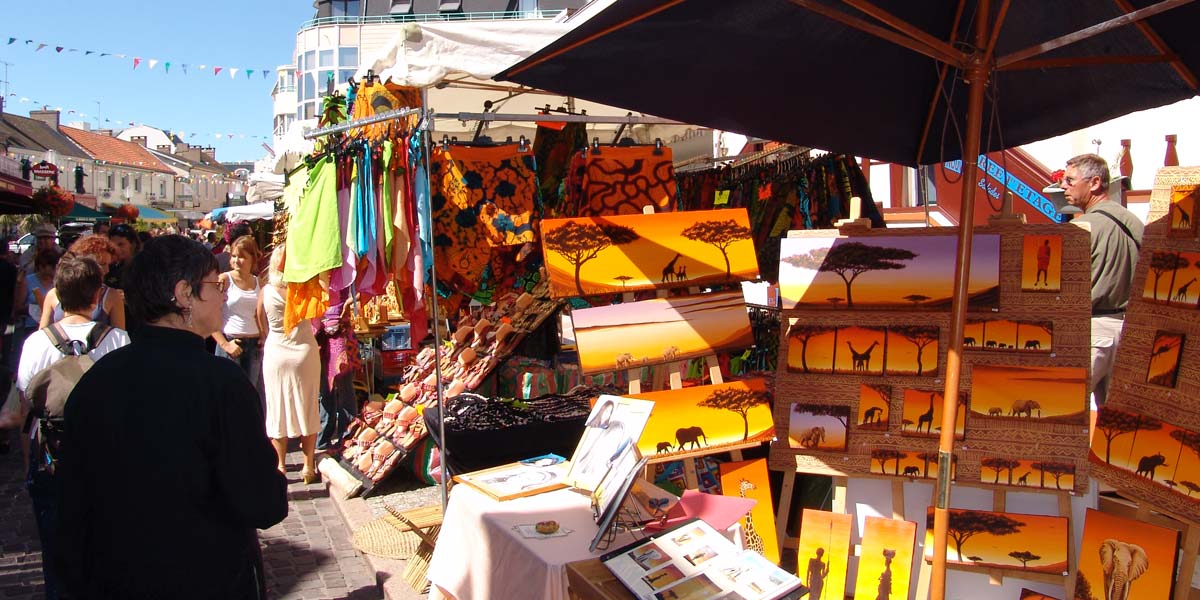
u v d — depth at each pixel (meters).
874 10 2.44
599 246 3.50
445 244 4.32
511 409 4.81
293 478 6.12
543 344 5.64
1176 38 2.89
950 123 3.90
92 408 2.05
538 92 4.83
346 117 4.56
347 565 4.53
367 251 4.12
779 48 3.16
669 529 2.58
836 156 5.20
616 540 2.58
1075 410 3.15
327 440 6.88
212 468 2.09
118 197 55.62
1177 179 2.95
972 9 3.17
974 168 2.66
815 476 4.18
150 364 2.07
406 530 3.98
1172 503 2.79
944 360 3.34
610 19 2.55
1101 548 2.96
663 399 3.43
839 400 3.48
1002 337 3.27
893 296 3.43
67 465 2.08
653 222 3.60
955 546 3.22
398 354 8.54
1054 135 3.87
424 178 4.03
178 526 2.04
